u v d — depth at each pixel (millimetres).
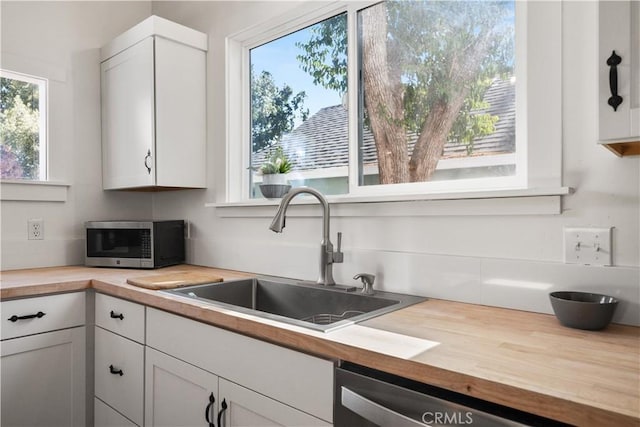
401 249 1474
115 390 1645
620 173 1070
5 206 2064
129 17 2547
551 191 1127
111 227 2154
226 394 1178
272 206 1878
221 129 2162
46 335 1667
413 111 1583
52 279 1761
